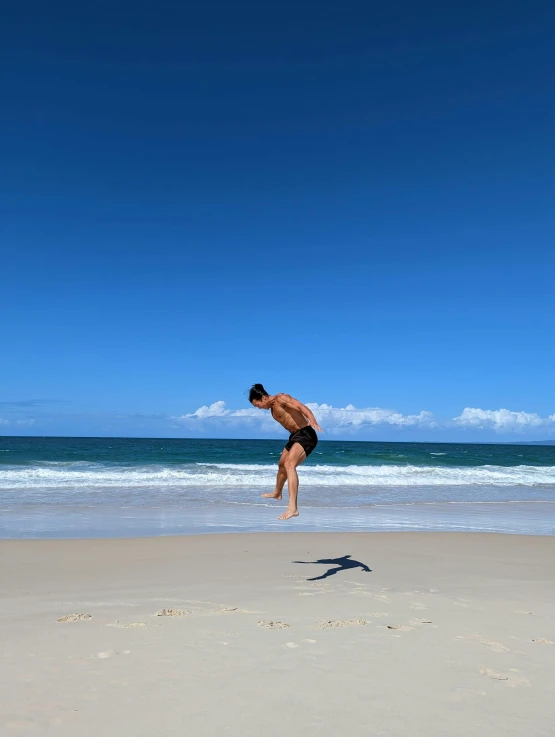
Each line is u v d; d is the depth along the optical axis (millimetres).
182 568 7281
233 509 14250
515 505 16875
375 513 14266
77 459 35969
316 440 6426
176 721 2725
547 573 7520
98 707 2873
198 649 3803
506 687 3213
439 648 3912
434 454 53750
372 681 3264
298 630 4316
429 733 2639
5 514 12953
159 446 60344
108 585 6234
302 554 8430
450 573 7289
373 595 5750
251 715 2799
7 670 3377
